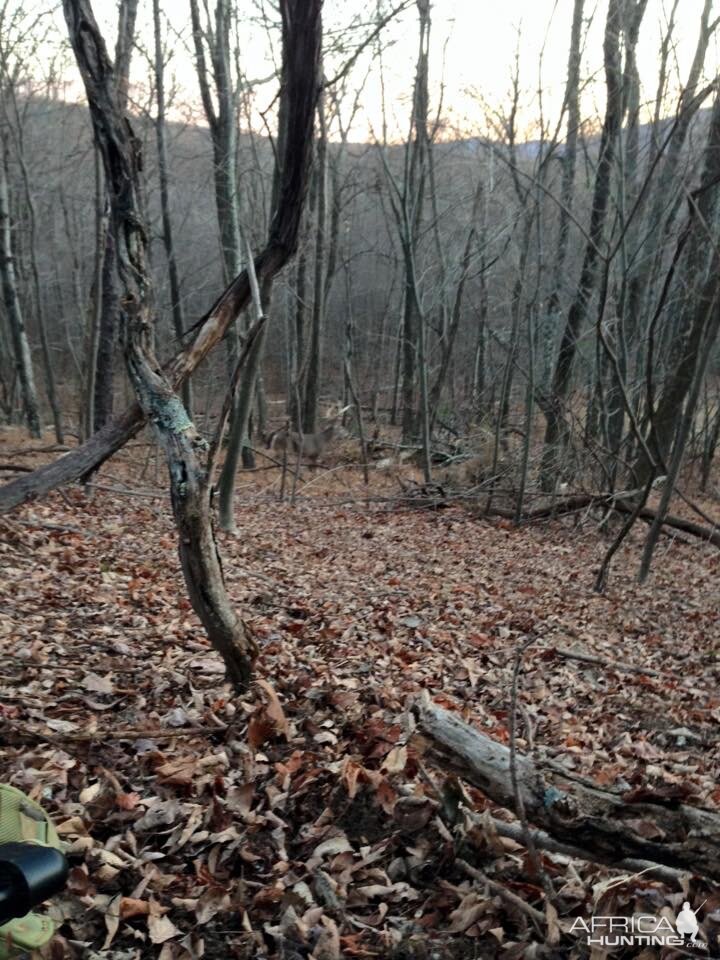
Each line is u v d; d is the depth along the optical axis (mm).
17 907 1885
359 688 5277
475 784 3227
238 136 16547
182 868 3193
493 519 15383
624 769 4961
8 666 4859
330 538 12562
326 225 22797
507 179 18266
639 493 12891
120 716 4422
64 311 29906
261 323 4305
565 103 13641
